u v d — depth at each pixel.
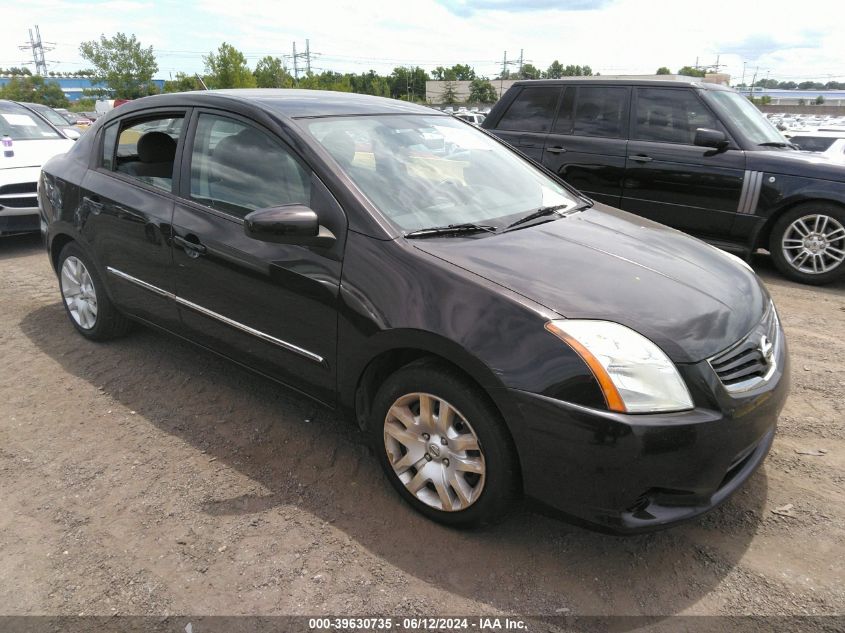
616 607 2.17
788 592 2.24
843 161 5.73
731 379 2.26
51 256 4.37
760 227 5.89
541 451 2.15
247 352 3.07
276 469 2.92
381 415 2.59
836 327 4.77
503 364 2.16
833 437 3.22
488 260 2.48
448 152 3.35
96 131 3.98
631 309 2.28
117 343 4.25
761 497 2.76
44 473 2.88
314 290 2.65
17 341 4.30
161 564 2.34
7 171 6.38
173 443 3.12
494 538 2.49
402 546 2.44
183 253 3.20
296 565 2.33
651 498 2.18
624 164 6.41
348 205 2.64
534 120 7.03
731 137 6.00
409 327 2.35
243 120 3.10
